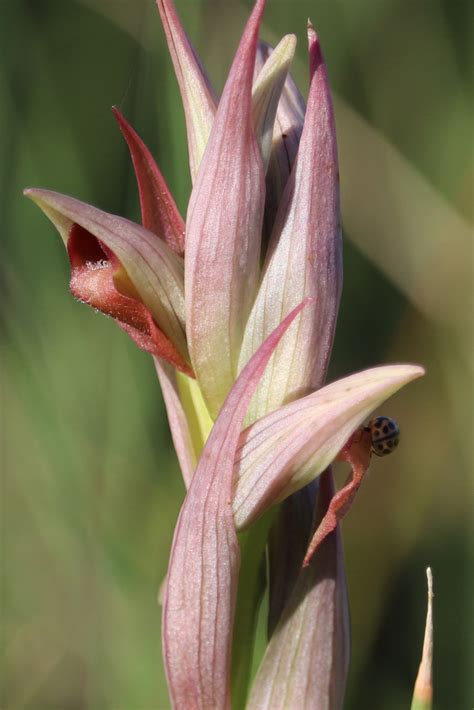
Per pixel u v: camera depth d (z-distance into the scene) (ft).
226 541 0.74
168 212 0.76
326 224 0.74
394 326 1.18
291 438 0.73
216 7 1.02
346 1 1.16
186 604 0.75
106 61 1.12
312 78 0.74
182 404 0.78
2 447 1.02
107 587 0.99
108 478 1.00
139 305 0.75
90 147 1.10
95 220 0.74
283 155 0.75
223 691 0.75
